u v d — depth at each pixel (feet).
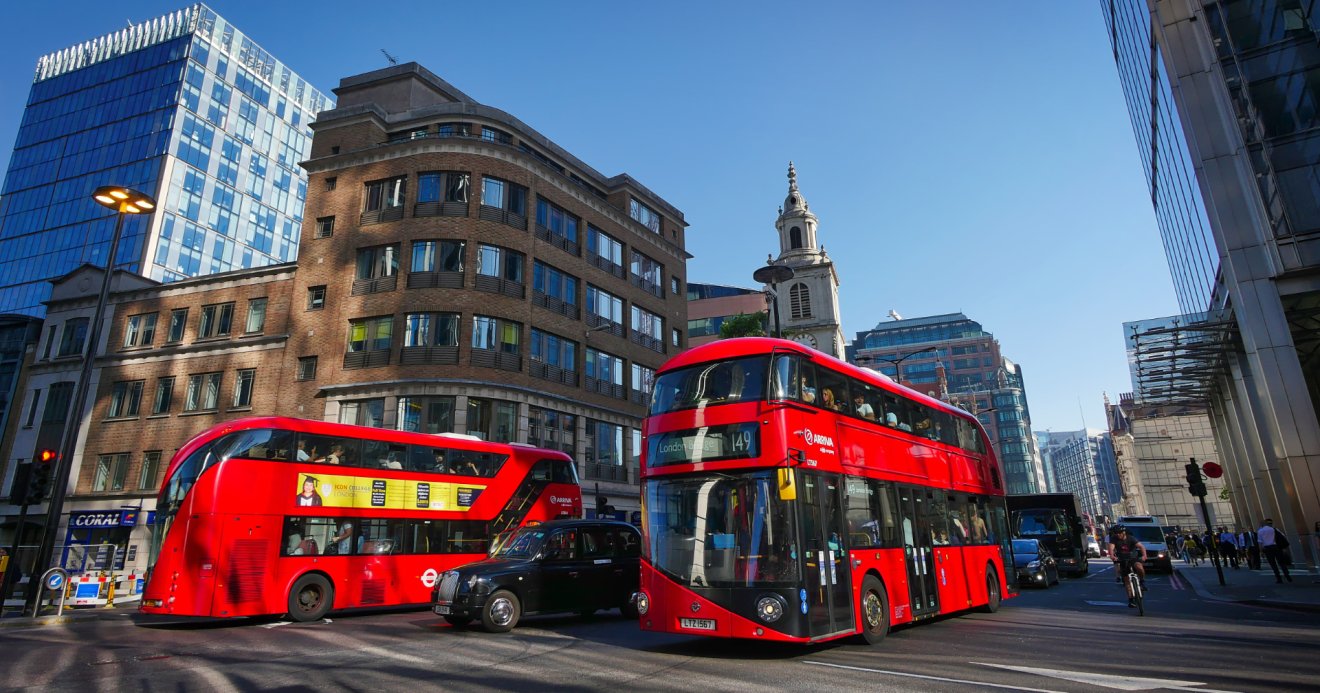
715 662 30.17
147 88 263.08
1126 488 362.74
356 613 59.62
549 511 67.05
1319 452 69.46
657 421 35.12
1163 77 92.99
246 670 29.78
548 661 30.83
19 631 46.65
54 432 120.57
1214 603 52.95
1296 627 38.11
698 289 273.95
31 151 276.41
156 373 116.06
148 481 110.73
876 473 38.52
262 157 287.48
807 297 244.22
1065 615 47.01
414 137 111.34
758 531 30.60
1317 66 75.20
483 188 107.04
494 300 103.09
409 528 56.65
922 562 41.19
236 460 48.55
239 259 269.23
